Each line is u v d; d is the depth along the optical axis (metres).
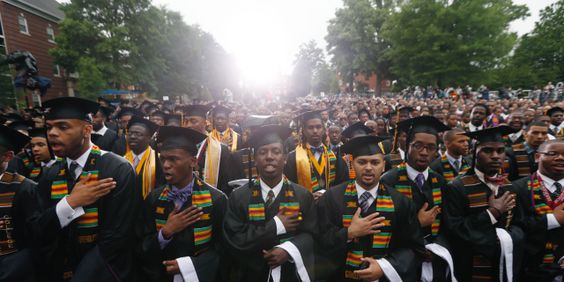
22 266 2.27
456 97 21.36
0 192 2.31
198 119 4.57
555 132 6.31
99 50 26.92
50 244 2.28
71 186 2.32
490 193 2.75
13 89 16.14
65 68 27.55
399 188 2.88
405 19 33.94
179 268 2.23
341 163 4.32
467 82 31.59
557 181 2.79
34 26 25.89
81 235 2.28
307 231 2.51
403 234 2.52
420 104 14.21
